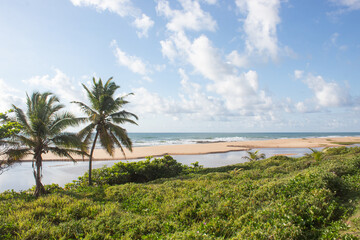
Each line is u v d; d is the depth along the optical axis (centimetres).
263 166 1906
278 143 6625
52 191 1427
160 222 721
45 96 1508
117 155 3944
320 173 861
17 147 1398
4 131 1282
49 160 3328
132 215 802
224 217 692
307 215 586
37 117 1382
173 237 548
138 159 3591
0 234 630
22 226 669
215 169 1994
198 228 623
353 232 480
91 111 1764
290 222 526
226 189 981
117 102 1823
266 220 581
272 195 778
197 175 1672
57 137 1420
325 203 623
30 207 873
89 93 1808
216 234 590
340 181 801
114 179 1753
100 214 788
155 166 1947
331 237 469
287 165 1714
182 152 4425
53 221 761
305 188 760
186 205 804
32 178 2303
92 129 1784
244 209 718
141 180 1934
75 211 827
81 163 3192
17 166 2917
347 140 7819
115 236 628
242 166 1972
